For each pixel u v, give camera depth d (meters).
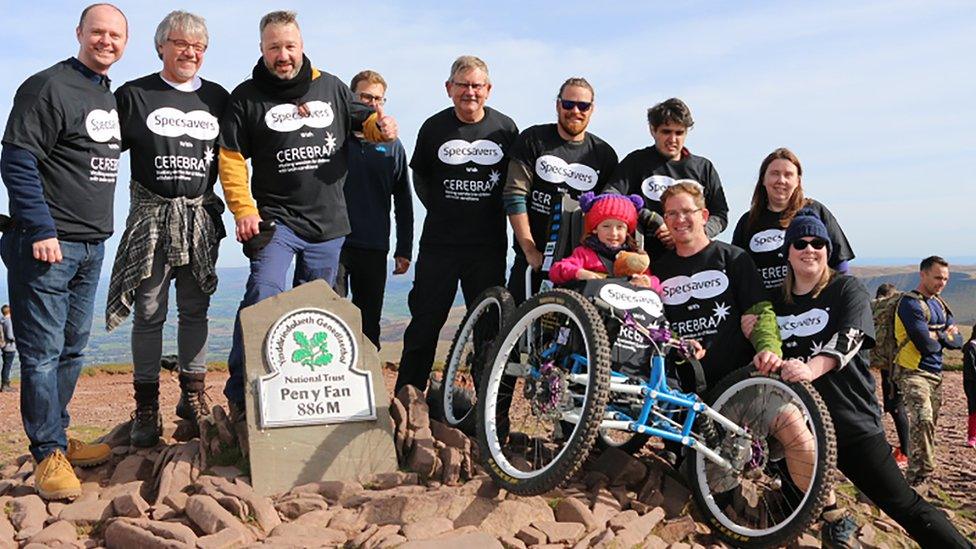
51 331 4.91
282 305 5.29
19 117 4.66
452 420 5.89
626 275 5.08
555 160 6.19
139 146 5.22
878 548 4.95
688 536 4.77
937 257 7.70
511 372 5.10
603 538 4.37
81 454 5.31
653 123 6.05
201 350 5.69
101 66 4.96
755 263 5.88
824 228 5.01
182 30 5.19
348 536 4.40
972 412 9.16
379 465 5.18
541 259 5.91
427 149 6.48
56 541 4.34
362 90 7.46
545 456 5.39
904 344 7.62
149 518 4.57
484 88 6.36
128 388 15.65
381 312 7.42
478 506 4.58
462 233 6.45
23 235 4.76
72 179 4.88
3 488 5.12
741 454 4.82
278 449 5.02
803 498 4.69
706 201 6.20
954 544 4.80
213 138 5.41
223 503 4.57
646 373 4.90
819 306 5.05
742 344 5.29
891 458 4.89
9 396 15.40
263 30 5.39
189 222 5.35
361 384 5.32
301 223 5.63
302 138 5.54
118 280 5.29
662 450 6.00
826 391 4.88
